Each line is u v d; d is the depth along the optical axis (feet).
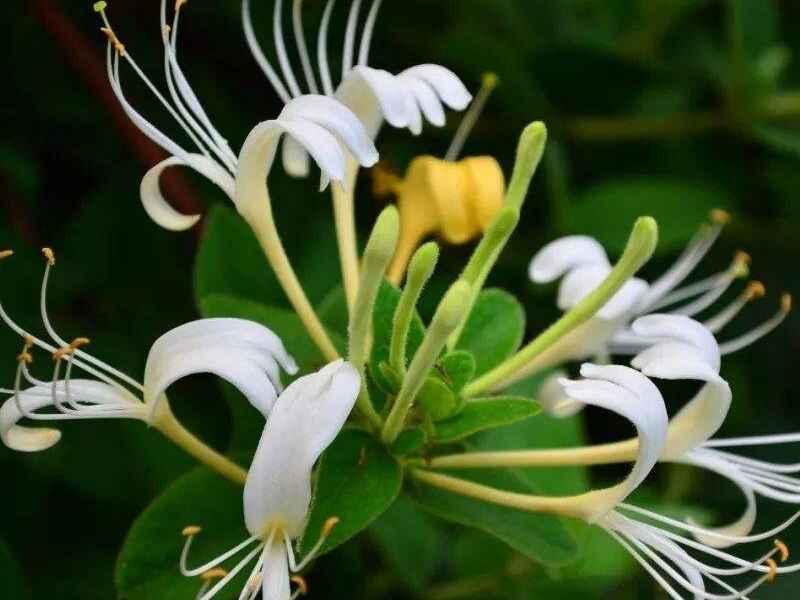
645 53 1.28
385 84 0.90
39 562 1.04
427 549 1.11
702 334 0.89
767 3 1.24
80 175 1.13
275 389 0.84
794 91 1.30
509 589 1.11
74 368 1.05
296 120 0.86
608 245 1.16
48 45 1.11
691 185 1.17
